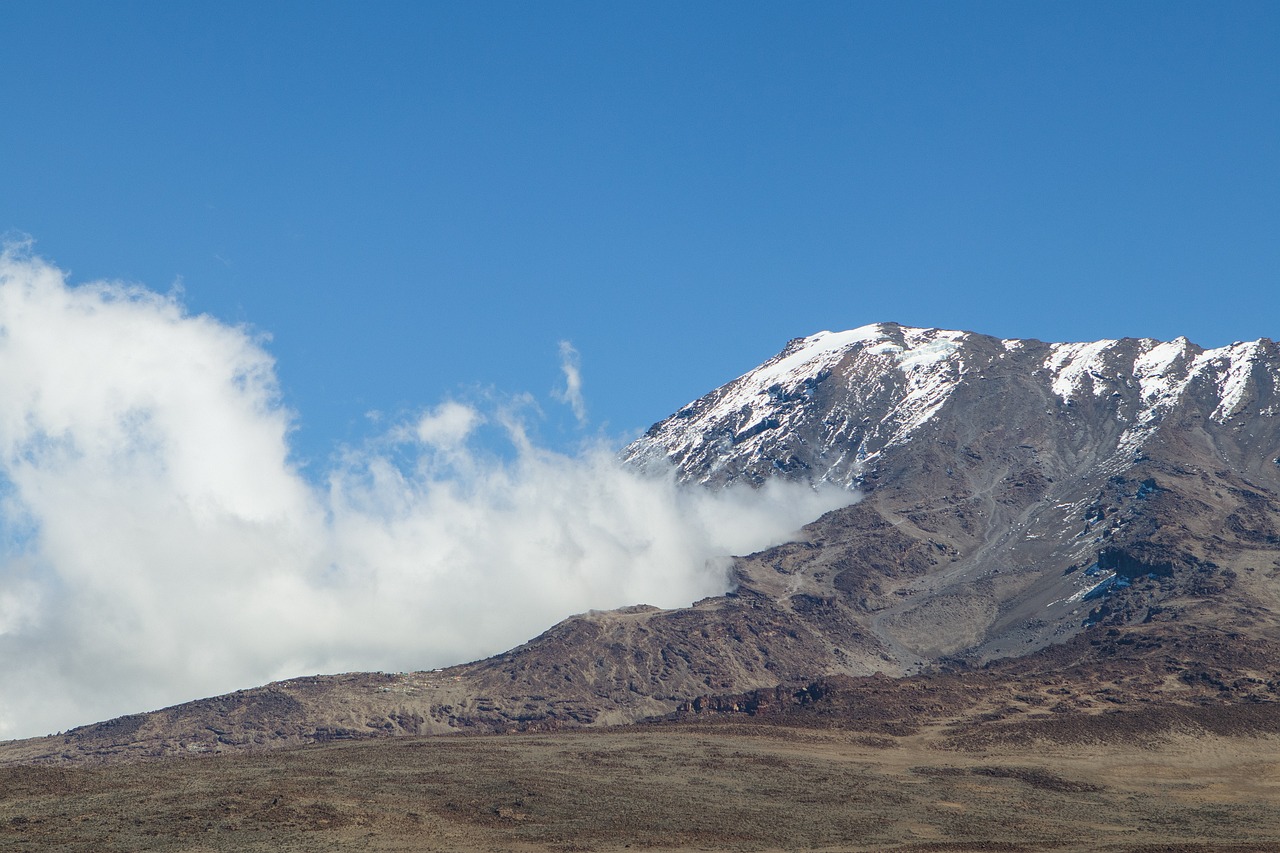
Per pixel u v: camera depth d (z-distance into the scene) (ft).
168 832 595.88
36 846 572.51
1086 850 614.75
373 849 587.68
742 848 622.13
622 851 608.60
